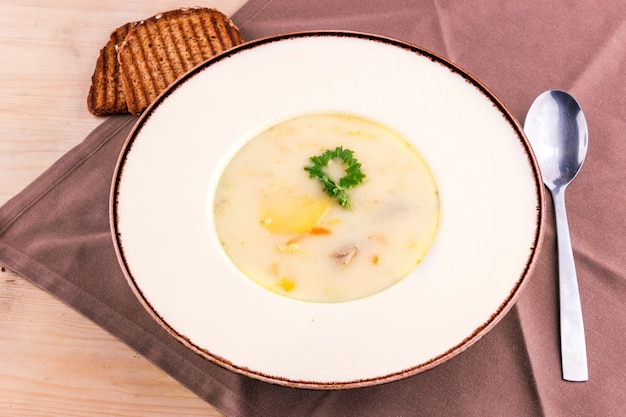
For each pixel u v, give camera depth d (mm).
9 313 502
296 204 510
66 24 631
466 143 495
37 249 516
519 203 466
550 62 587
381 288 483
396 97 516
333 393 465
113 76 583
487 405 458
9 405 470
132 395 475
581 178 532
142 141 483
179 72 571
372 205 508
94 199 537
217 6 643
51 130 575
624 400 455
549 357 469
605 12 613
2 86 595
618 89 572
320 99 521
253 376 422
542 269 498
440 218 486
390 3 625
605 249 504
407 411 460
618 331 476
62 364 484
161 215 473
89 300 497
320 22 614
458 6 617
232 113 511
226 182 514
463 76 504
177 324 439
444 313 443
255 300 452
